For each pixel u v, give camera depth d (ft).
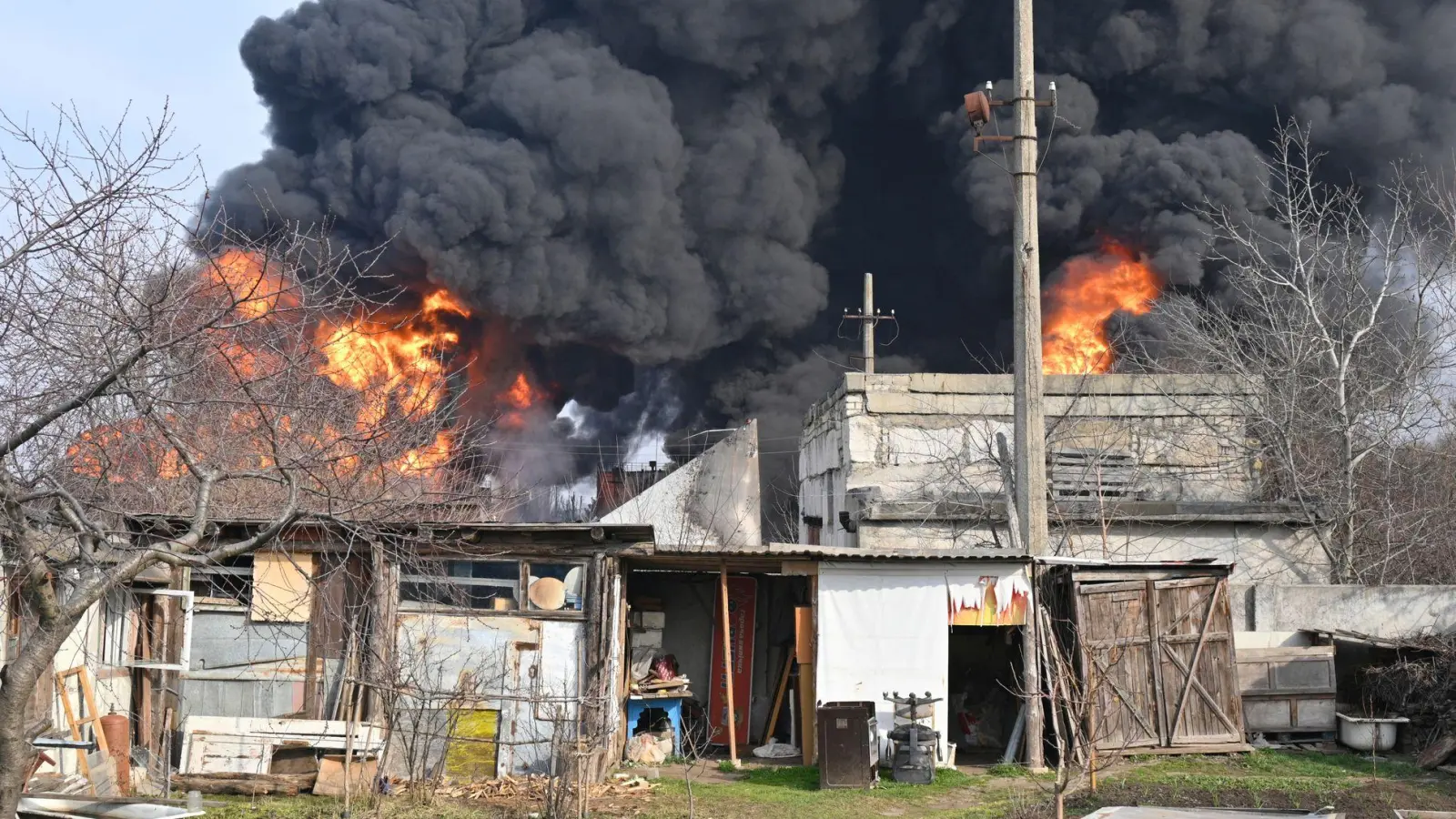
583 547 41.50
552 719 38.70
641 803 37.01
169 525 36.63
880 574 44.27
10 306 23.27
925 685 43.60
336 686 40.60
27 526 22.24
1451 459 67.21
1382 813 34.40
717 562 45.09
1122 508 63.93
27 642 21.24
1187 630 45.06
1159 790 37.19
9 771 20.79
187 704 40.47
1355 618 51.42
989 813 35.27
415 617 40.81
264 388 31.94
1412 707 45.78
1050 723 44.65
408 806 35.78
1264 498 67.51
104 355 24.21
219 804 36.04
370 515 33.47
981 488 69.77
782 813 36.01
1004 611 44.21
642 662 47.34
